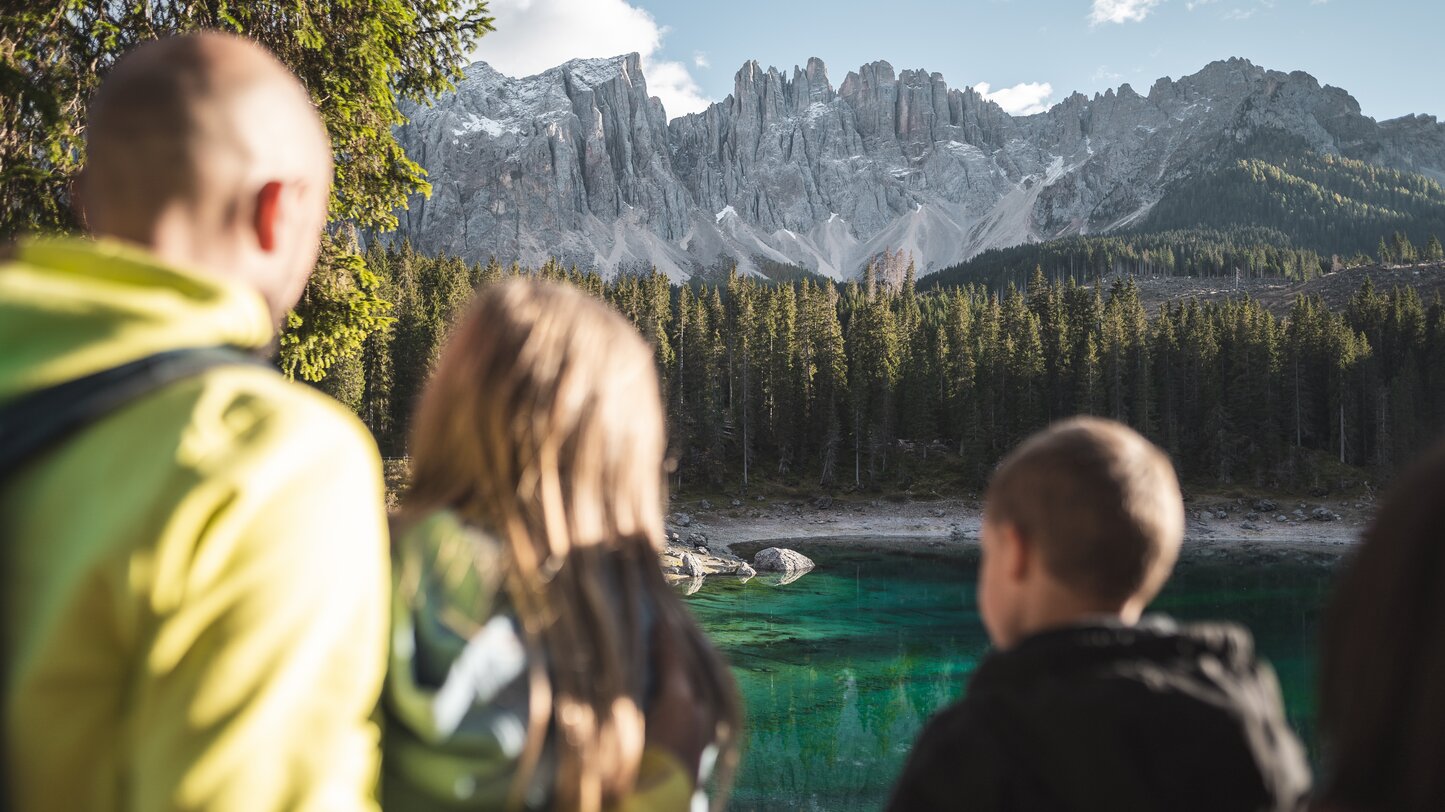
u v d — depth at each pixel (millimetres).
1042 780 1634
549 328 1314
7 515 802
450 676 1050
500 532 1194
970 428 69750
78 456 806
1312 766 12031
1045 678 1704
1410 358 75250
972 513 64812
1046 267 179500
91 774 792
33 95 6426
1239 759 1580
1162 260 171875
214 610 771
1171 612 27734
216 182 987
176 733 754
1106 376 74125
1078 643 1695
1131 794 1552
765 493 67938
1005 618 1953
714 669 1403
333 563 855
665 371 69312
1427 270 132000
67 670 770
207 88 993
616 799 1167
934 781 1755
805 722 14711
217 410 855
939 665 19062
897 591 31422
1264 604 29453
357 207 9719
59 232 6781
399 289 66062
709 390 70250
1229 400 72688
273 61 1117
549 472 1235
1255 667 1814
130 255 927
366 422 60625
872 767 12336
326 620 838
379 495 1015
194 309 908
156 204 980
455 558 1149
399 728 1053
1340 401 72250
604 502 1324
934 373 77375
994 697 1751
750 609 26969
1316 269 151500
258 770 770
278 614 793
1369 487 67438
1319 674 1213
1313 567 41906
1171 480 1890
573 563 1223
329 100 8703
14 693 770
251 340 979
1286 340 75438
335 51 8773
